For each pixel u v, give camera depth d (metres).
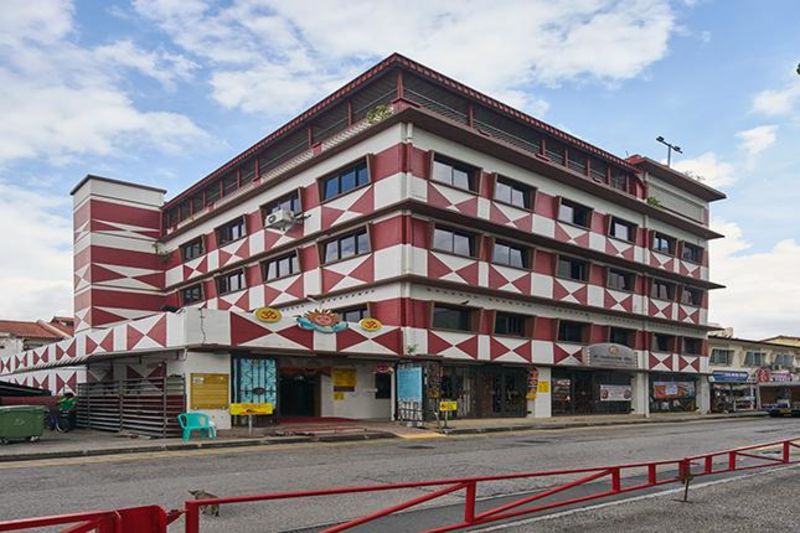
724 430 26.25
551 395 32.66
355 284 27.67
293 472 12.30
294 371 24.89
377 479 11.55
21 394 25.61
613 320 36.34
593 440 20.33
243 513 8.57
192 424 18.97
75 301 43.47
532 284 31.17
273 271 33.12
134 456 15.32
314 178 30.28
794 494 10.21
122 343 23.55
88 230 41.53
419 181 26.42
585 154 35.47
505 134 32.00
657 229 39.81
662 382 40.62
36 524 3.59
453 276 27.48
